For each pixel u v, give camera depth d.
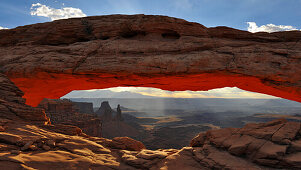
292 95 10.83
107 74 11.34
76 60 11.31
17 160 5.29
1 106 9.06
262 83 10.95
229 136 8.34
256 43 11.11
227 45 11.21
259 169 6.16
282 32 11.22
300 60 9.90
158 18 11.77
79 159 6.66
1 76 11.12
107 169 6.48
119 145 9.74
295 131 7.40
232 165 6.42
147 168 6.83
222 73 10.80
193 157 7.69
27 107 10.27
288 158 6.10
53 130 9.76
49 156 6.31
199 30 11.77
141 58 11.10
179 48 11.34
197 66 10.67
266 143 7.01
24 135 7.45
